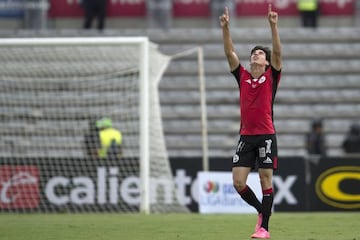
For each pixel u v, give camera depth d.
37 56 64.38
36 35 80.00
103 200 53.91
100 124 54.78
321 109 78.62
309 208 55.22
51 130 63.06
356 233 32.12
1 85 63.53
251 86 28.61
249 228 35.41
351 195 55.50
